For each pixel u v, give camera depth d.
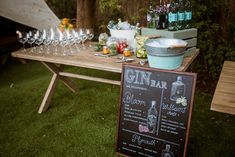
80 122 3.06
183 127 2.07
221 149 2.56
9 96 3.82
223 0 4.58
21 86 4.22
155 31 2.58
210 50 4.61
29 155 2.49
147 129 2.21
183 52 2.16
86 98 3.70
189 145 2.61
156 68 2.12
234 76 2.03
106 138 2.74
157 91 2.13
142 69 2.16
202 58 4.73
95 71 4.85
